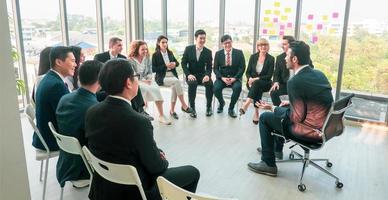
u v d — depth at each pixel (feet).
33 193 8.23
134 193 5.36
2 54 5.05
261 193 8.45
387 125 13.66
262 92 14.17
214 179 9.16
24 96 14.56
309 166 9.98
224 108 16.31
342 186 8.77
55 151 7.68
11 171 5.52
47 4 15.40
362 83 14.16
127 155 5.04
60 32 16.31
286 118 8.80
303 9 15.07
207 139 12.21
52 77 7.72
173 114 14.83
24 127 13.05
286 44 13.29
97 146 5.13
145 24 20.40
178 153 10.93
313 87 8.11
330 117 8.16
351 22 13.82
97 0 18.03
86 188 8.52
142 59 14.38
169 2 19.20
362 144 11.91
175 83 14.69
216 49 18.35
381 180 9.21
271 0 15.98
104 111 5.07
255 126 13.69
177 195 4.50
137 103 12.10
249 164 9.80
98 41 18.62
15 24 14.12
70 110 6.49
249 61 14.87
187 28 18.93
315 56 15.11
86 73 6.52
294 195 8.37
